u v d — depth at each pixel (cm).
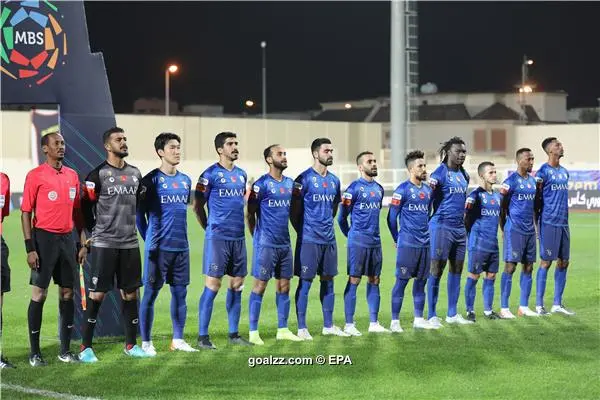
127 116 3788
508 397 695
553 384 736
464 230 1071
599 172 3020
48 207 815
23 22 908
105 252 829
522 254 1119
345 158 4522
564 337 959
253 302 940
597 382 743
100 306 922
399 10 3092
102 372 782
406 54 3120
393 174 3098
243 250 926
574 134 4262
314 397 695
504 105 6147
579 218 2788
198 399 688
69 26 928
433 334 988
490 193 1098
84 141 937
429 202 1027
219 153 924
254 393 708
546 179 1139
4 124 3606
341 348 899
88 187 830
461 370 789
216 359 842
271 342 941
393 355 858
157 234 879
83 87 936
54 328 1038
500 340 941
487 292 1115
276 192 938
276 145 941
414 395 701
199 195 908
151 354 859
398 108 3102
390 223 1013
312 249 964
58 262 827
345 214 1001
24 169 3612
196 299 1279
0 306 814
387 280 1472
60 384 734
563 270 1154
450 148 1067
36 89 917
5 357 848
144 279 880
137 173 851
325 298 988
